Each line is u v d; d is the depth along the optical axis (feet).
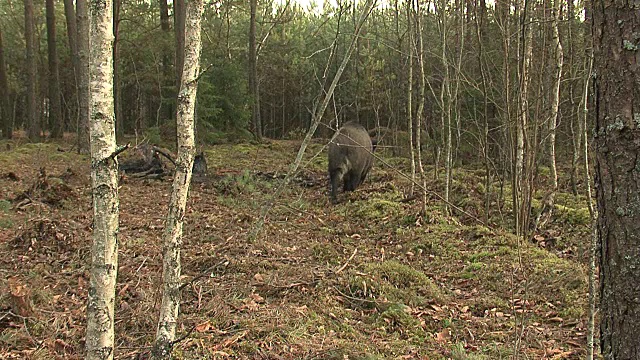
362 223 31.50
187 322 15.90
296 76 100.73
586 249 25.72
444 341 16.55
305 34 99.91
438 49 38.88
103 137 9.89
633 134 7.91
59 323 15.74
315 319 16.93
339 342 15.40
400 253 25.84
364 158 39.60
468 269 22.97
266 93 108.88
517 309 19.11
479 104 46.85
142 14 72.33
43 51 104.27
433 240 26.68
